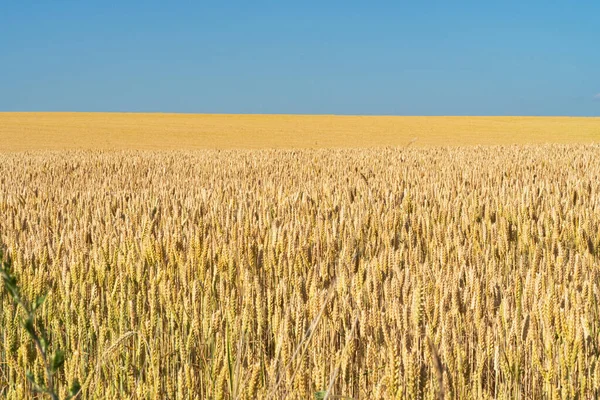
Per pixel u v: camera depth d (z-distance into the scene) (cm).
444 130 7225
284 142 5853
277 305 415
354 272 527
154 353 358
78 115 9456
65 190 1427
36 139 5903
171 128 7325
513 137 6347
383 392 287
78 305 442
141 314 431
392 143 5706
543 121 8638
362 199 998
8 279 188
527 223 704
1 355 418
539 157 2461
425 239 698
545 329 352
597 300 418
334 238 630
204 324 394
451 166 2028
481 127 7619
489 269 511
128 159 2766
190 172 2080
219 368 331
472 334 376
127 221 783
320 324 380
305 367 324
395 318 365
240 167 2139
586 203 963
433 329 353
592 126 7712
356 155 2920
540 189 1052
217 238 646
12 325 379
